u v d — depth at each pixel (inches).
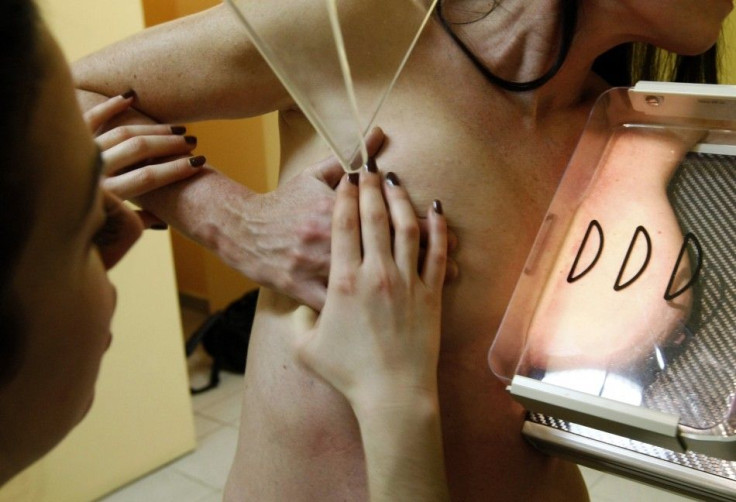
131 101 28.1
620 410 19.9
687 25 24.0
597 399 20.3
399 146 24.7
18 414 14.3
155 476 73.6
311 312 25.1
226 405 87.9
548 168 26.0
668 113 24.3
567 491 28.3
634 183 24.2
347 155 23.6
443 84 25.6
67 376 14.8
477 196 24.6
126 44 28.3
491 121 25.5
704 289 21.4
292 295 25.0
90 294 14.6
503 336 22.7
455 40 25.9
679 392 20.1
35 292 13.1
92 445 68.6
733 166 23.0
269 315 27.5
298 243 24.3
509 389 21.6
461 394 24.8
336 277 22.7
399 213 23.0
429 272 23.1
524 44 25.2
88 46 61.2
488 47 25.6
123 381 70.4
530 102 25.8
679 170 23.8
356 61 24.7
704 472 21.4
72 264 13.7
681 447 19.6
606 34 25.1
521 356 22.4
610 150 25.0
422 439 21.4
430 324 22.6
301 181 25.4
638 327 21.6
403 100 25.3
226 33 26.1
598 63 30.4
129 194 26.1
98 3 61.4
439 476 21.4
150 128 27.6
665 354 20.9
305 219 24.3
